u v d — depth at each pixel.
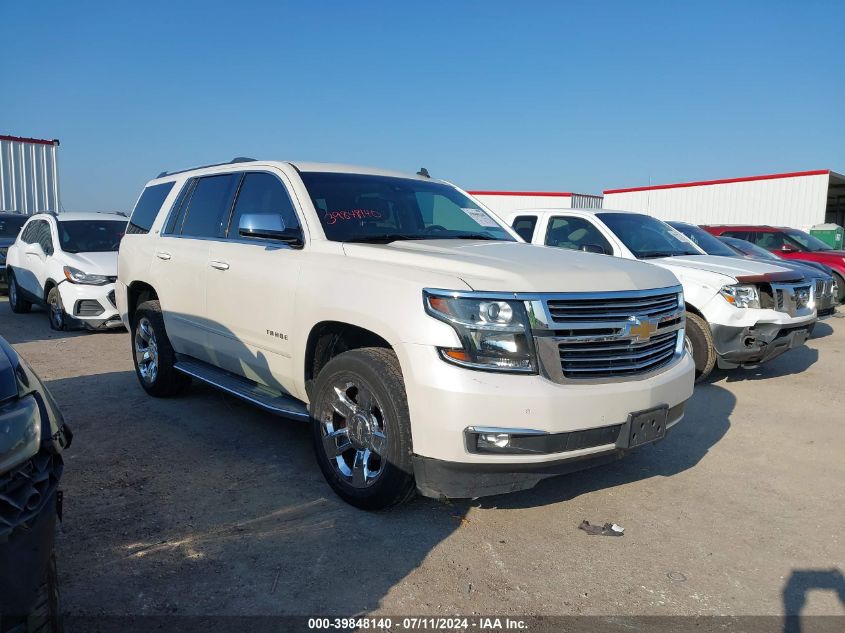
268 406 4.46
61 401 5.99
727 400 6.61
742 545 3.65
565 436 3.33
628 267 3.97
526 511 3.98
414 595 3.07
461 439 3.28
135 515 3.78
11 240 14.83
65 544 3.44
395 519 3.81
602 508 4.07
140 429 5.25
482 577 3.24
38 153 20.09
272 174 4.90
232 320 4.86
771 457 5.04
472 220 5.19
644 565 3.41
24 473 2.06
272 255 4.54
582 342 3.45
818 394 6.90
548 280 3.49
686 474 4.65
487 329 3.30
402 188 5.11
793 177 25.31
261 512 3.85
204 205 5.56
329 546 3.48
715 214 27.52
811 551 3.60
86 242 10.44
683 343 4.14
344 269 3.96
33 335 9.60
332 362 3.90
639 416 3.54
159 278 5.77
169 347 5.86
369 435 3.72
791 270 7.36
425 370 3.34
